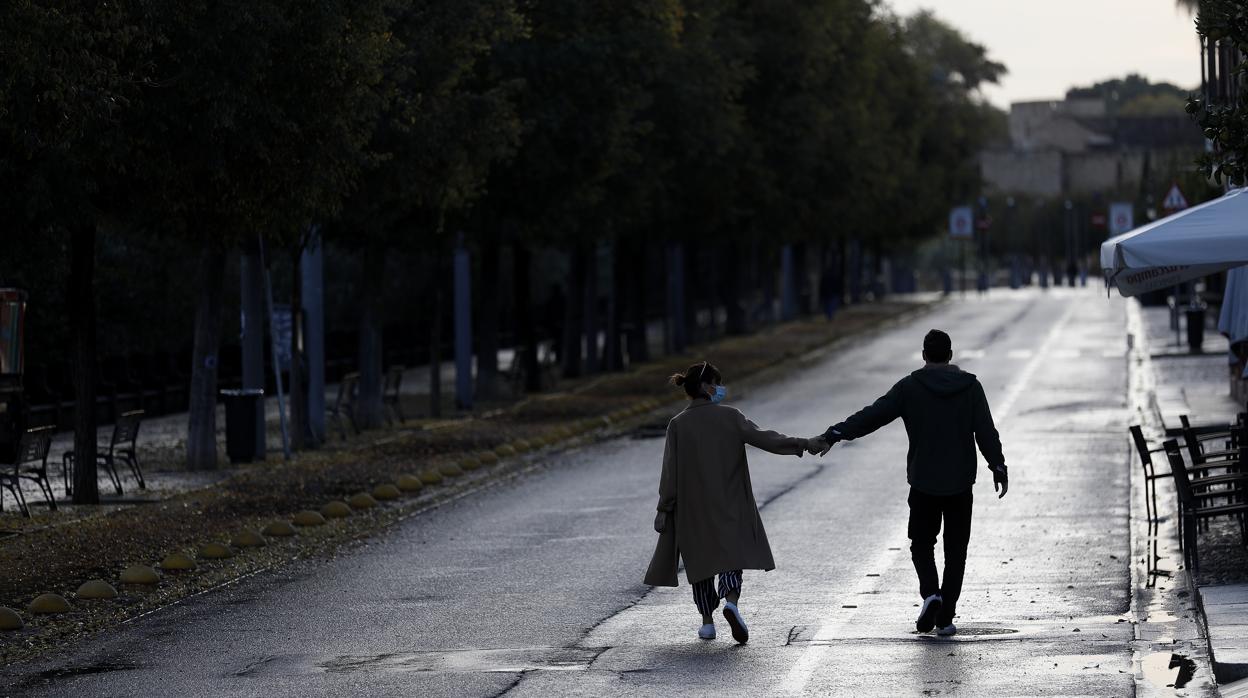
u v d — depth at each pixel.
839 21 124.00
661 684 23.23
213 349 56.38
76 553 37.66
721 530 26.22
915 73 182.50
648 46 72.94
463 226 71.62
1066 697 21.78
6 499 48.09
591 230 83.94
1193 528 31.09
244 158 41.88
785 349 122.25
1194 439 38.16
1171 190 90.12
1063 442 58.84
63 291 72.81
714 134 88.12
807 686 22.84
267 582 34.53
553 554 36.94
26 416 52.97
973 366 100.38
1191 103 31.64
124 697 23.52
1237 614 25.94
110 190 42.31
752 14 109.44
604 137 72.75
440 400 78.94
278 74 40.88
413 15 52.78
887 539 37.78
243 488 50.03
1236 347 65.56
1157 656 24.33
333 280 117.12
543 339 128.38
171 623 29.94
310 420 64.50
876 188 150.50
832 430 26.45
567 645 26.45
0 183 37.56
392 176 54.75
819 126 113.81
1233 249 29.58
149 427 72.38
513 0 58.28
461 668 24.81
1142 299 165.62
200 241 48.19
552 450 62.78
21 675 25.56
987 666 23.89
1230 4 30.23
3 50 32.19
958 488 26.19
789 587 31.78
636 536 39.28
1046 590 30.64
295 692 23.41
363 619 29.56
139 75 37.19
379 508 46.62
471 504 47.19
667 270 123.19
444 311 128.25
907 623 27.70
